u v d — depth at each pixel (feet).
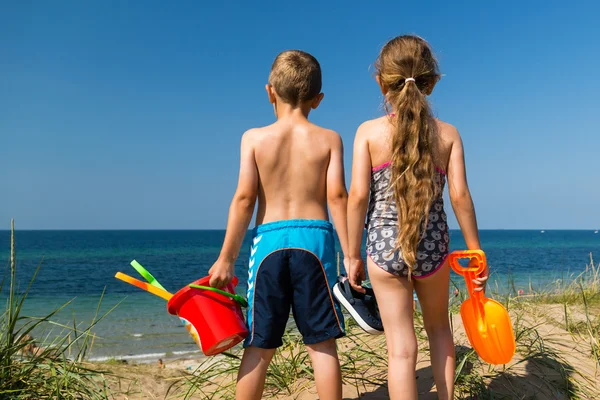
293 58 8.45
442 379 7.56
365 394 9.31
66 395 8.82
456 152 7.61
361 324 7.54
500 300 15.65
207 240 319.27
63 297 50.16
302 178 8.14
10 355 8.74
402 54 7.64
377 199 7.59
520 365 10.00
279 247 7.83
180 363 19.04
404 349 7.20
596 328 12.35
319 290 7.79
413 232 7.07
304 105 8.53
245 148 8.24
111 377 12.27
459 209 7.54
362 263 7.77
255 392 7.73
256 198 8.29
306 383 9.95
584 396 8.95
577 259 102.12
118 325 29.22
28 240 305.32
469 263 7.74
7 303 9.21
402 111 7.37
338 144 8.47
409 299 7.36
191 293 7.97
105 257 137.39
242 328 8.00
